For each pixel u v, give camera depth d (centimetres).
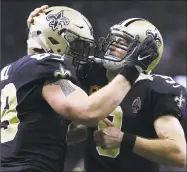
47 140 957
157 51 962
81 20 1071
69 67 959
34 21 1068
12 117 969
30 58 983
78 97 918
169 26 3534
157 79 1098
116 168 1090
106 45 1069
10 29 3325
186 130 1550
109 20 3375
